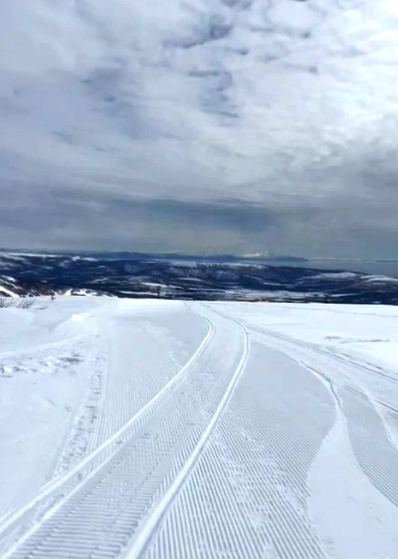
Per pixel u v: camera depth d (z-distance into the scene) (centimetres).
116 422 748
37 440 652
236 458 623
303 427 755
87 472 564
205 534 441
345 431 742
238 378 1085
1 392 852
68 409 801
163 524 455
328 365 1258
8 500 487
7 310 2311
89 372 1084
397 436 727
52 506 480
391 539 447
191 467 590
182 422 761
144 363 1217
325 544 433
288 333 1927
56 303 3309
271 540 436
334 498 524
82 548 411
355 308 3488
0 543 413
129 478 552
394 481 571
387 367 1236
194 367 1189
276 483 555
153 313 2853
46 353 1254
